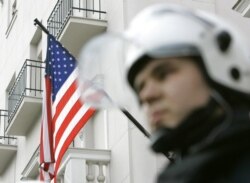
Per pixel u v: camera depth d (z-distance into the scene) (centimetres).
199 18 290
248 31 1633
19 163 2452
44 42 2361
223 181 254
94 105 321
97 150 1703
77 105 1418
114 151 1700
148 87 281
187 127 276
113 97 314
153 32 284
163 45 278
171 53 278
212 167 256
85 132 1836
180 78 277
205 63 278
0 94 2827
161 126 282
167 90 277
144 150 1593
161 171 275
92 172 1695
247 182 250
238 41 290
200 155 262
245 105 281
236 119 269
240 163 254
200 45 279
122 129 1669
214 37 283
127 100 312
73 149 1678
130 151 1620
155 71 280
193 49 279
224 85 279
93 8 1934
